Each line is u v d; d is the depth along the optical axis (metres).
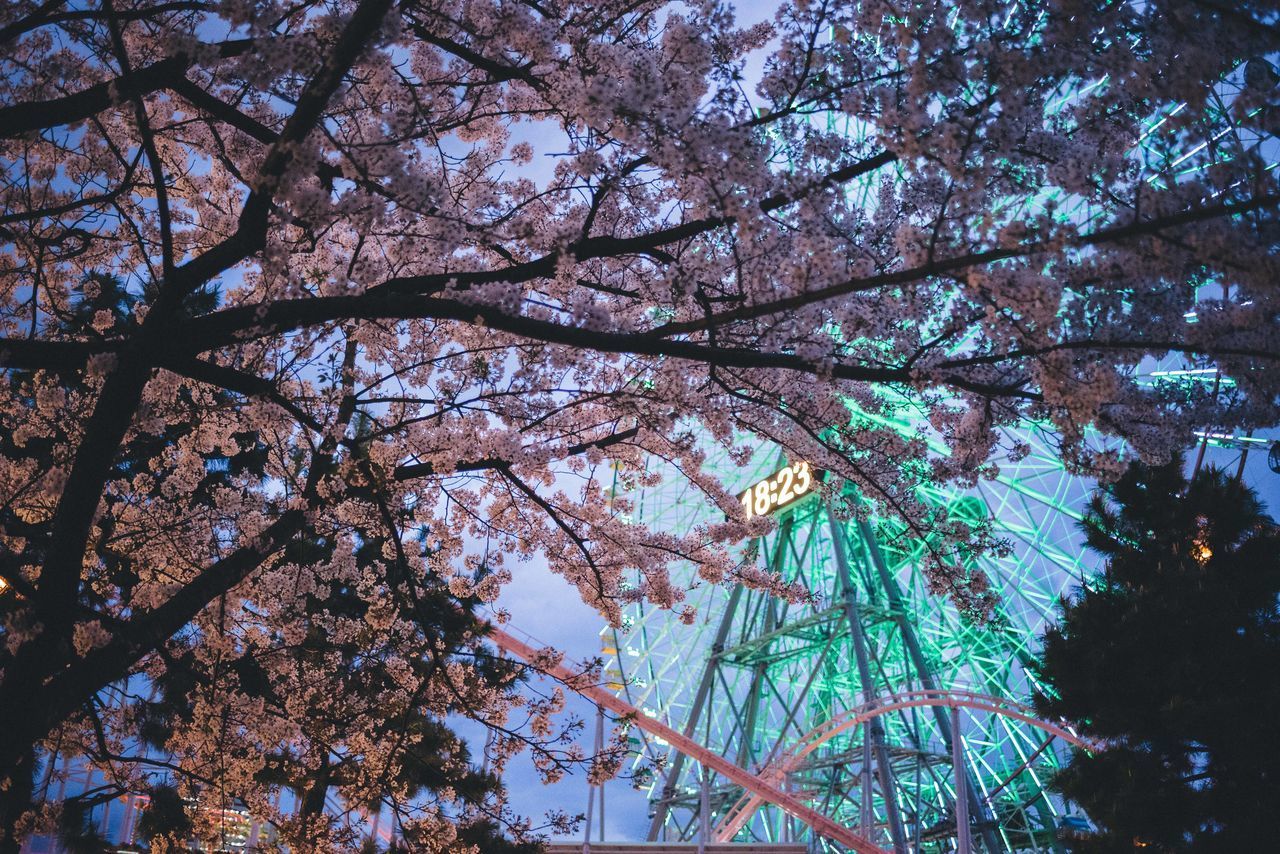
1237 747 14.75
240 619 10.66
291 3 6.93
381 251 9.22
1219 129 5.18
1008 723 54.28
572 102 5.61
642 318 8.88
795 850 45.81
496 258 8.91
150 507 9.87
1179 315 5.91
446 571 10.80
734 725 61.03
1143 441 5.95
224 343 6.34
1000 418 6.21
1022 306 4.95
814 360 5.47
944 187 6.71
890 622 58.78
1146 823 15.31
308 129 5.37
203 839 10.66
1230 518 17.42
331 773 11.88
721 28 7.28
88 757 10.50
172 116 10.11
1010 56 4.86
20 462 8.45
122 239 8.66
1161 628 15.79
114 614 10.13
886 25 5.47
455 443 8.69
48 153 9.44
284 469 9.33
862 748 50.72
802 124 6.41
